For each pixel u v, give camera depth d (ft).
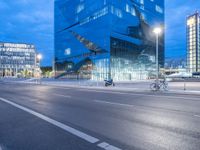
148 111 35.01
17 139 20.45
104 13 190.70
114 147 17.99
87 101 49.42
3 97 59.67
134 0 219.20
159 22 259.60
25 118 30.04
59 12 262.88
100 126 25.18
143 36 228.84
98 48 197.06
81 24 223.51
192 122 26.76
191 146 18.07
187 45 476.13
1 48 483.92
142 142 19.20
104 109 37.55
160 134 21.63
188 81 166.61
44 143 19.24
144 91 78.02
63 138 20.63
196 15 457.27
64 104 44.47
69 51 242.99
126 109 37.29
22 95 65.46
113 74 187.11
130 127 24.57
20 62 504.43
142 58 225.15
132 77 209.15
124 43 201.67
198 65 455.22
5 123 27.04
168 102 46.21
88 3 212.64
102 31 192.44
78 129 23.90
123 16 202.39
